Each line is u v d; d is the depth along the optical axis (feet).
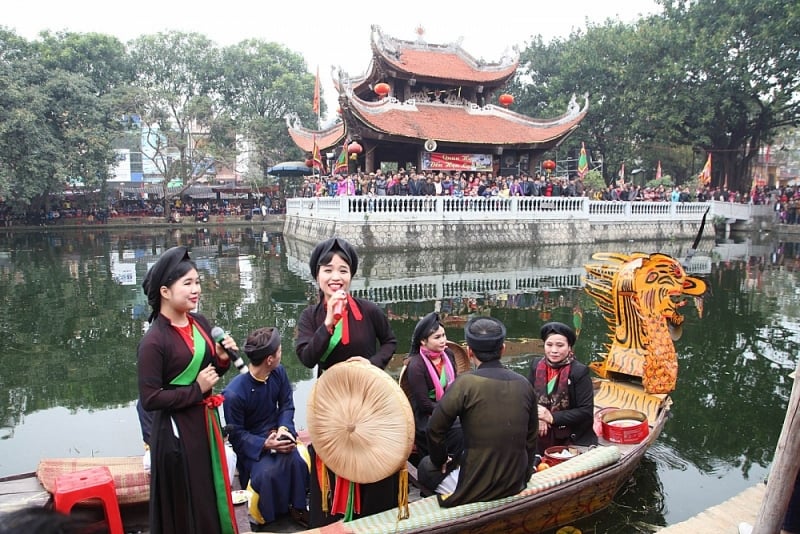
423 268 66.33
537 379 18.16
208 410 11.75
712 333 36.86
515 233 87.15
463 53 105.19
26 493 14.12
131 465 15.26
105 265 71.10
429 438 13.21
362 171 104.12
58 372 29.66
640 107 123.34
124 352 33.17
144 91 140.77
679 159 159.12
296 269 66.59
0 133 111.96
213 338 12.19
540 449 17.99
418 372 16.31
